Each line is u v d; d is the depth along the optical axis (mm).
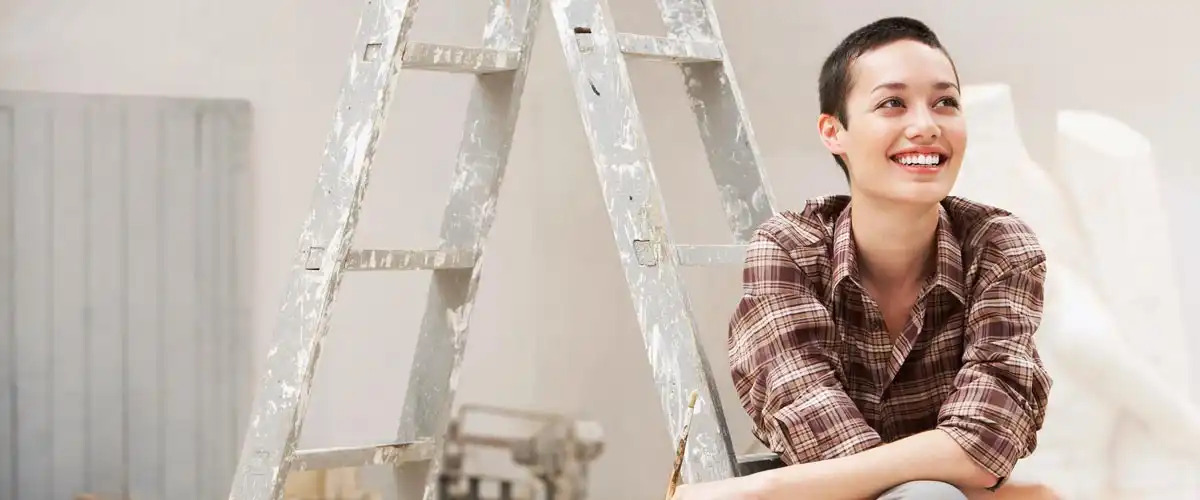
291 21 3373
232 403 3328
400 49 1690
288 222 3357
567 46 1666
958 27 2246
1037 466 2031
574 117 3260
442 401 1913
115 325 3312
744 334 1446
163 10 3344
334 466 1767
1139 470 1942
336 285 1662
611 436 3115
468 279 1898
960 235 1458
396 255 1758
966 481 1283
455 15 3398
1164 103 1962
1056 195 2070
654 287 1558
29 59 3303
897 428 1455
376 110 1678
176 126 3336
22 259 3285
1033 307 1378
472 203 1913
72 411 3295
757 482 1302
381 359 3359
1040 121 2113
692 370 1511
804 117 2502
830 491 1278
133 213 3320
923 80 1354
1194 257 1923
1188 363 1921
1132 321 1971
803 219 1490
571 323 3225
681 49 1738
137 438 3312
